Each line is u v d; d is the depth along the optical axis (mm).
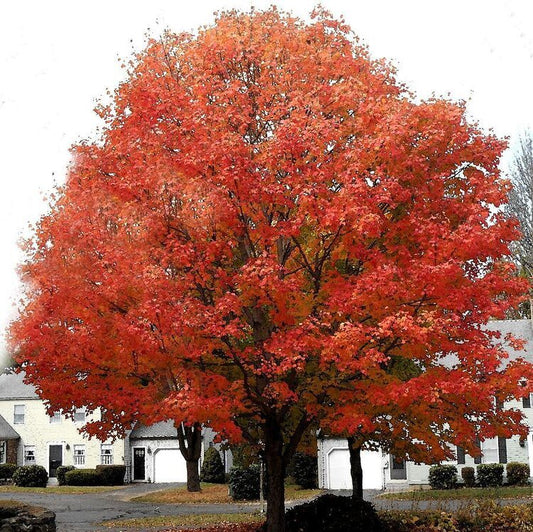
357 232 12930
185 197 12602
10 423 53000
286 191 13617
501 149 13875
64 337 13094
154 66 14508
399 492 36125
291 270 14688
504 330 41938
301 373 14820
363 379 13766
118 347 12773
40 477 47656
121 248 12977
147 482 50094
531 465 38188
